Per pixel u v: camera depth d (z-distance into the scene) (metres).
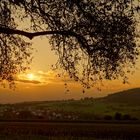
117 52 18.77
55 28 18.95
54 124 42.03
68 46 19.72
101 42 18.72
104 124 42.34
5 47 20.50
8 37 20.34
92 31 18.61
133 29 18.58
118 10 18.31
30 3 18.78
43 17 18.97
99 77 19.45
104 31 18.45
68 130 32.78
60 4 18.62
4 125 39.19
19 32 18.45
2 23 19.39
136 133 30.91
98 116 100.56
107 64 19.20
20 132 30.70
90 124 42.62
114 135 29.89
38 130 32.44
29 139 26.47
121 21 18.34
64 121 49.78
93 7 18.39
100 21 18.44
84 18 18.62
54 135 29.03
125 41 18.64
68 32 18.83
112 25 18.38
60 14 18.80
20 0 18.72
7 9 19.08
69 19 18.84
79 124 42.44
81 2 18.36
